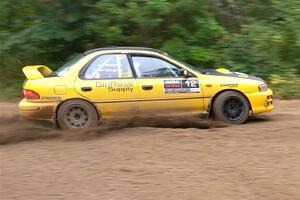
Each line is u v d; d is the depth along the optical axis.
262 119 11.29
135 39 16.17
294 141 9.02
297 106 13.38
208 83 10.62
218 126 10.48
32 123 10.77
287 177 7.12
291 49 16.94
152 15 15.60
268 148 8.59
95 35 16.38
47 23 16.27
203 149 8.59
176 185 6.86
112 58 10.59
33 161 8.16
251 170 7.44
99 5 15.48
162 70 10.64
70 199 6.44
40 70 11.28
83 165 7.84
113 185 6.91
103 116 10.42
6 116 11.21
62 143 9.39
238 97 10.71
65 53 17.27
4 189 6.84
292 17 16.94
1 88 16.30
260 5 18.50
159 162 7.90
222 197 6.45
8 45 16.22
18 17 17.17
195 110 10.65
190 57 15.98
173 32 16.42
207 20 16.48
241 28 17.67
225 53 16.53
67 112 10.31
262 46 16.61
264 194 6.54
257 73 16.25
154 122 10.44
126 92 10.41
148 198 6.43
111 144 9.09
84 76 10.45
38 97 10.30
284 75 16.06
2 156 8.53
